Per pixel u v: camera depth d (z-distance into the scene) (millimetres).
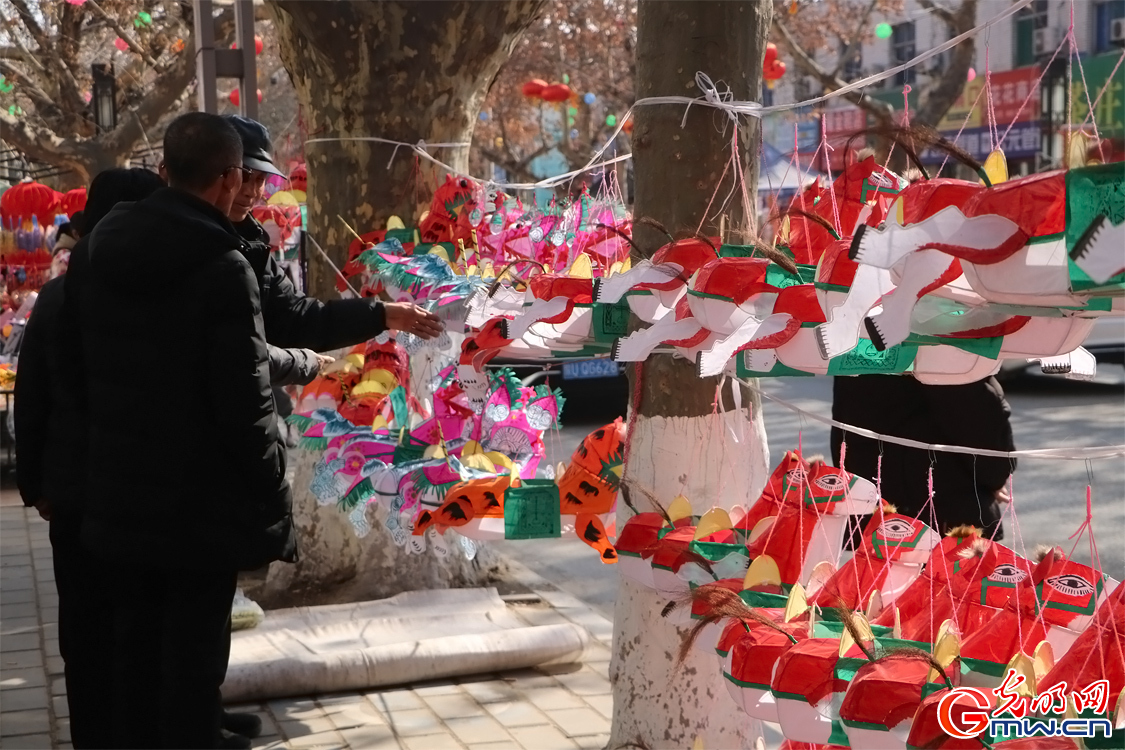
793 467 2545
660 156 2820
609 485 3014
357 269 4445
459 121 5039
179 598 2838
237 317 2727
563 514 3039
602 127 19188
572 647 4242
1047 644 1914
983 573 2176
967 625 2115
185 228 2727
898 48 19062
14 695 4102
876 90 18906
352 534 5207
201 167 2832
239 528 2781
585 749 3537
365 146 4910
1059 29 16484
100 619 3211
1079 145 1584
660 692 3008
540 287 2514
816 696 1992
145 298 2729
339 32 4723
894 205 1746
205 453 2766
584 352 2881
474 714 3846
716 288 2066
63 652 3254
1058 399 10875
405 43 4766
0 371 8711
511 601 5117
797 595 2205
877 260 1678
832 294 1867
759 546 2445
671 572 2564
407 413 3844
